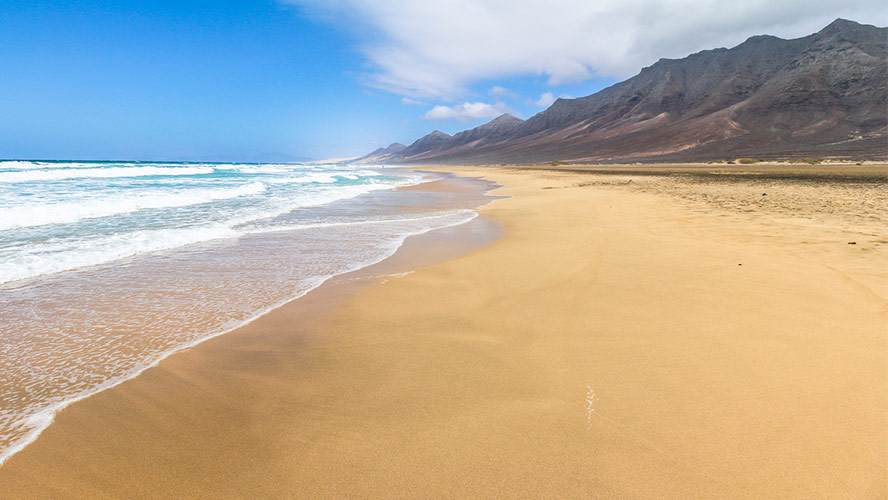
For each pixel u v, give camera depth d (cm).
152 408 284
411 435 252
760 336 355
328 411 279
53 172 2978
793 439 230
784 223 875
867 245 637
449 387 304
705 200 1395
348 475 221
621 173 4122
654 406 268
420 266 668
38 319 443
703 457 222
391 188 2677
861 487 196
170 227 986
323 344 384
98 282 573
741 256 617
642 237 807
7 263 645
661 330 380
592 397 283
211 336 404
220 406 287
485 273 608
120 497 209
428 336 396
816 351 323
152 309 477
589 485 209
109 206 1216
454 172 6756
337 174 4944
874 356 310
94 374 332
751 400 267
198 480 219
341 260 715
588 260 651
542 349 358
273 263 690
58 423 268
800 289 460
